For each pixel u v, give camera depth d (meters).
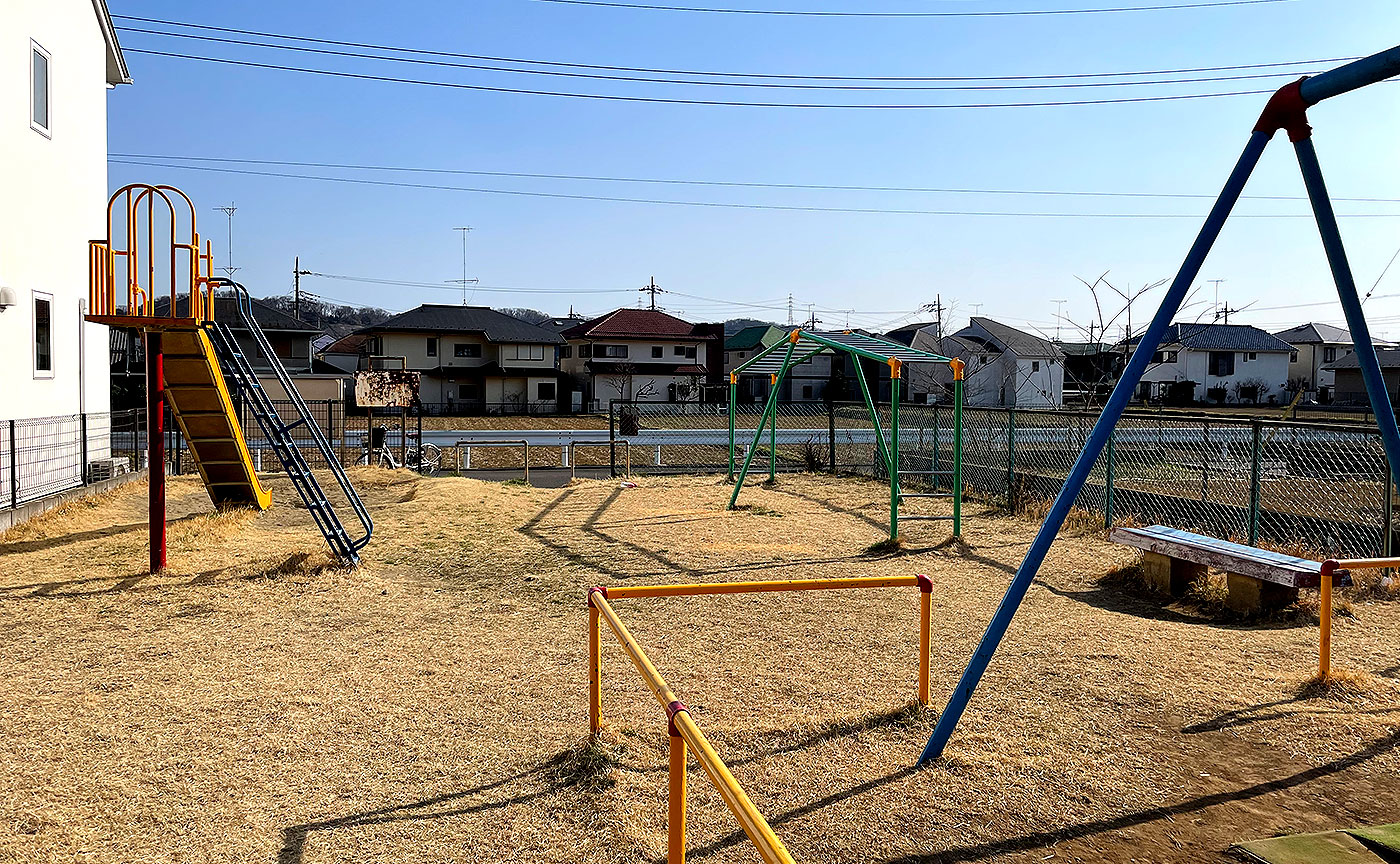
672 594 4.43
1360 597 7.30
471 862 3.38
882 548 9.52
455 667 5.66
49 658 5.77
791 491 14.45
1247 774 4.09
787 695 5.13
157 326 8.05
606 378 52.41
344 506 13.22
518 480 19.17
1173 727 4.63
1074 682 5.32
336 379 25.30
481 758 4.29
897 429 9.66
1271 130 4.18
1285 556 6.86
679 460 23.73
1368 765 4.17
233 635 6.34
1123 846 3.47
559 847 3.48
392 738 4.54
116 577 7.89
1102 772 4.10
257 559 8.75
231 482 11.84
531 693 5.19
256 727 4.68
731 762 4.20
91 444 13.84
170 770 4.16
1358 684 5.14
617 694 5.16
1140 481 13.91
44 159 12.38
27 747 4.40
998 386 49.94
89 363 14.07
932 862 3.35
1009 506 12.27
